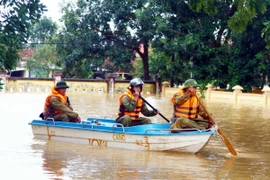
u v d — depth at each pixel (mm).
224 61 31781
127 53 39312
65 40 40000
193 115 10422
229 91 30828
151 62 39469
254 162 9398
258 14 27406
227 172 8430
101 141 10531
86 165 8656
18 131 12758
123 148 10328
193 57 32812
